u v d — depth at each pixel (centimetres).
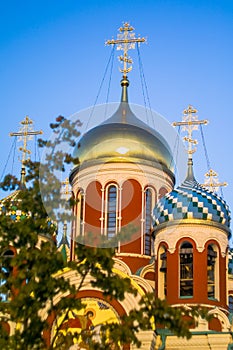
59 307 2984
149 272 4731
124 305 4178
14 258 2948
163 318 2858
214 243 4541
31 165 3234
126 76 5362
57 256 2964
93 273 2991
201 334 4194
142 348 4038
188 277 4497
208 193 4678
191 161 5047
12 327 4091
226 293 4541
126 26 5494
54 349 2958
